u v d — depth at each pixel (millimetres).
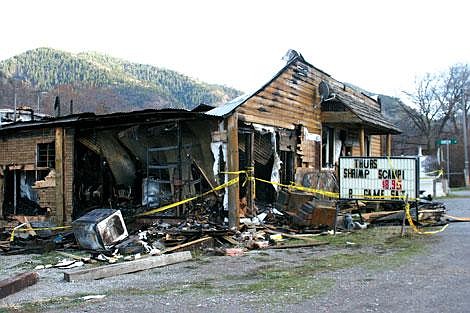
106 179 15477
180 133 14086
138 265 8875
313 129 18000
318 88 18344
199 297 6609
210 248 11000
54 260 10453
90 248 11305
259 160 15352
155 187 14906
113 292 7168
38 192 15766
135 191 15352
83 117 14469
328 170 19125
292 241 11906
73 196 15133
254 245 11141
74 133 15242
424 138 61031
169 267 9141
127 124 14492
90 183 15586
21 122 16312
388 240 11766
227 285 7371
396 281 7273
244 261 9492
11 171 16922
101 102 65688
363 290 6738
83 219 11406
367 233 13094
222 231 12016
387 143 24328
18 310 6293
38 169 15961
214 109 13953
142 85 102500
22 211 16562
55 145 15391
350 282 7285
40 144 16062
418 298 6230
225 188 13344
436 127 60750
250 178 14172
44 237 13523
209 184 13867
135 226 13914
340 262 9039
